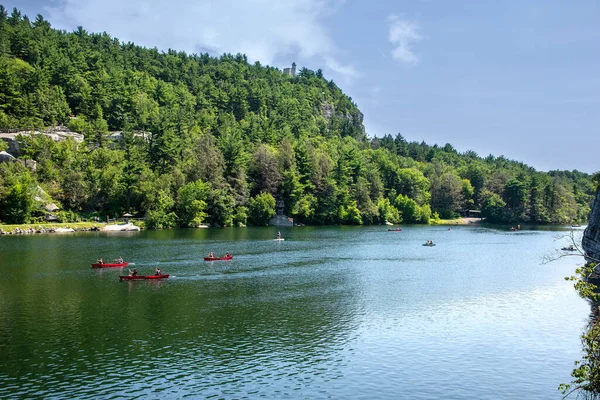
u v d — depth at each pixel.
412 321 48.69
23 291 58.97
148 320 47.44
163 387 32.44
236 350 39.66
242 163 174.38
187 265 79.88
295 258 89.88
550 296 59.94
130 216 147.62
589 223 76.94
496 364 37.50
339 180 198.25
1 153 140.00
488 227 196.50
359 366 36.69
